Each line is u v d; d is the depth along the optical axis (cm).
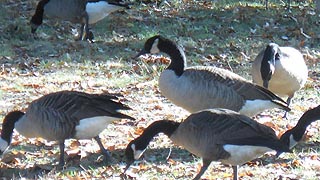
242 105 1319
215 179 1162
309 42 2370
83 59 2092
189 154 1309
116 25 2491
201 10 2712
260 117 1566
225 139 1062
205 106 1330
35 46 2209
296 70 1550
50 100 1204
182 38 2353
